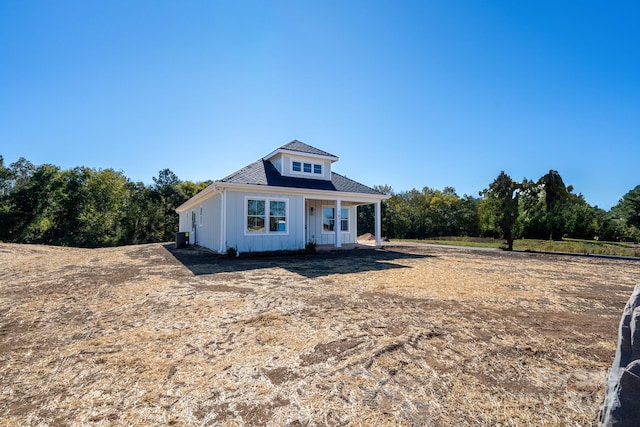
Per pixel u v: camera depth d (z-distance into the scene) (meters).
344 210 15.98
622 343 1.74
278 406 2.04
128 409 2.01
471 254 12.74
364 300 4.90
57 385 2.33
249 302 4.73
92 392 2.23
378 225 14.65
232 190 10.88
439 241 22.97
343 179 15.62
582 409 2.03
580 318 4.08
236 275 7.08
